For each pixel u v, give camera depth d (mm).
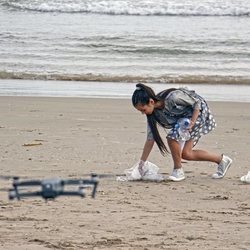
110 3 47438
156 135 13156
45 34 39531
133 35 39344
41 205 11047
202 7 46875
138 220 10312
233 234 9656
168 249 8859
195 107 13336
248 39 38562
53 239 9219
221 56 35125
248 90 28094
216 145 17109
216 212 10922
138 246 8977
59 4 47250
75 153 15664
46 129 18812
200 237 9469
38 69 31734
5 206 10922
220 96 26359
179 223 10195
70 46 36750
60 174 13383
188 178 13562
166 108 13156
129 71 31750
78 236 9383
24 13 45844
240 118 21375
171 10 46469
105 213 10672
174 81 29844
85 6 47031
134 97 13078
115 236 9422
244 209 11164
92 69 31984
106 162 14781
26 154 15523
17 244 8953
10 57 34062
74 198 11531
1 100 24188
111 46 36625
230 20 44812
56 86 28109
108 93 26484
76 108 22641
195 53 35562
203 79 30172
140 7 46906
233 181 13383
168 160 15266
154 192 12305
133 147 16484
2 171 13672
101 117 20969
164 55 35156
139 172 13297
